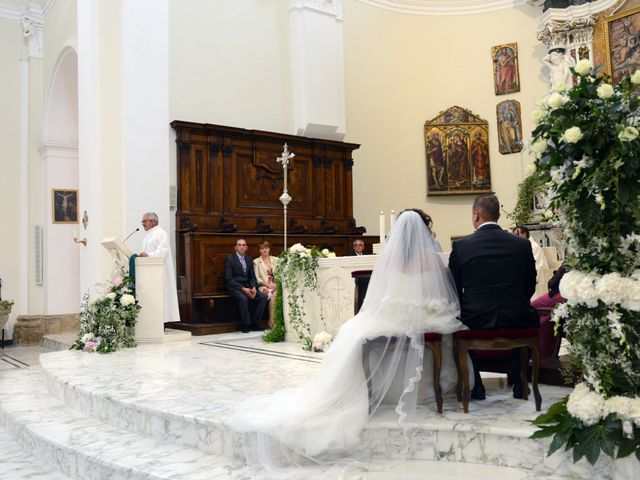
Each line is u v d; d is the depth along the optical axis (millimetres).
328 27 12172
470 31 13914
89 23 9742
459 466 3332
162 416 4043
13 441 4938
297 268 7117
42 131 13578
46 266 13242
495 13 13742
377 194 13289
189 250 9336
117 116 9625
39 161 13844
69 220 13500
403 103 13852
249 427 3469
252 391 4613
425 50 14109
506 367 4035
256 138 10930
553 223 3449
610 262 3133
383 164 13438
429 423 3471
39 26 13875
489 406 3830
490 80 13695
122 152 9461
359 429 3475
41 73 13906
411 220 3822
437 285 3727
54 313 13172
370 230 13133
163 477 3342
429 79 14078
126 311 7348
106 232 9508
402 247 3750
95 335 7273
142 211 9500
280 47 11781
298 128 11773
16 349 11867
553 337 4883
